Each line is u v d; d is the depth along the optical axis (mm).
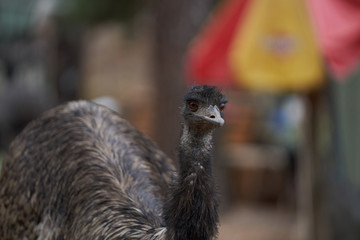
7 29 33094
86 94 37156
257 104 29672
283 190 27297
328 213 17516
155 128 20891
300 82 14992
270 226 23859
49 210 8953
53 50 35500
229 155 27516
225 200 25281
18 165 9438
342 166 17516
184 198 7461
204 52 16266
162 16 20594
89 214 8508
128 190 8750
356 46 13977
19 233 9234
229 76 16281
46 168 9172
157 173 9258
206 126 7480
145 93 34781
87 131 9352
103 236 8250
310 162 17688
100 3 29344
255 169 27312
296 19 14945
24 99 24938
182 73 20406
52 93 35062
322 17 14258
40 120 9734
